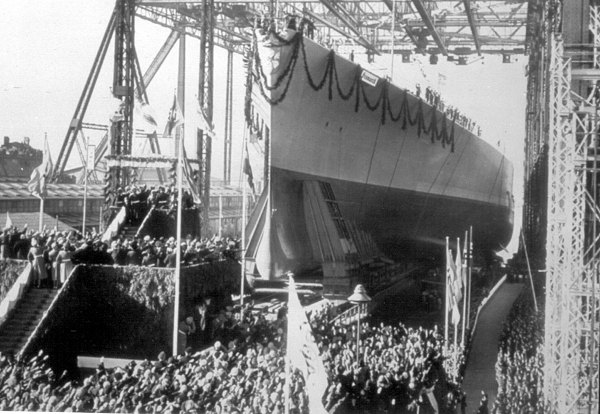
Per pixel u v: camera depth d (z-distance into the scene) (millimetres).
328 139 36156
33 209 41969
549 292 19828
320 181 35938
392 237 49406
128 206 33031
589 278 18734
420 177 50031
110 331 23531
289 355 13953
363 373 17250
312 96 33312
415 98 44969
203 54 41219
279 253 32500
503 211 80125
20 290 22547
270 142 30953
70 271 23469
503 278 55938
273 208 31984
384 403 16844
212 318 24250
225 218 62375
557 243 19375
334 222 35062
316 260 34625
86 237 27594
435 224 57750
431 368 19484
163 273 23375
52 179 44938
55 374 21438
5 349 20516
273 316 27625
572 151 18719
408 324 34250
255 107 30922
